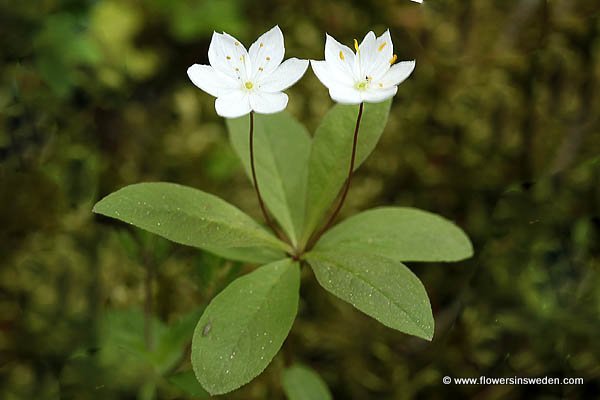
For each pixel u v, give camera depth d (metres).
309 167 0.22
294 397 0.25
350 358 0.27
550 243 0.27
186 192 0.21
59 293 0.27
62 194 0.28
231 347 0.20
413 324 0.20
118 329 0.25
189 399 0.26
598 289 0.26
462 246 0.23
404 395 0.27
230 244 0.21
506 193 0.28
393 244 0.23
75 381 0.26
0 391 0.26
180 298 0.27
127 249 0.25
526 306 0.27
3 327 0.27
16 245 0.28
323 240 0.23
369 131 0.22
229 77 0.21
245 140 0.23
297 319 0.28
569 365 0.26
